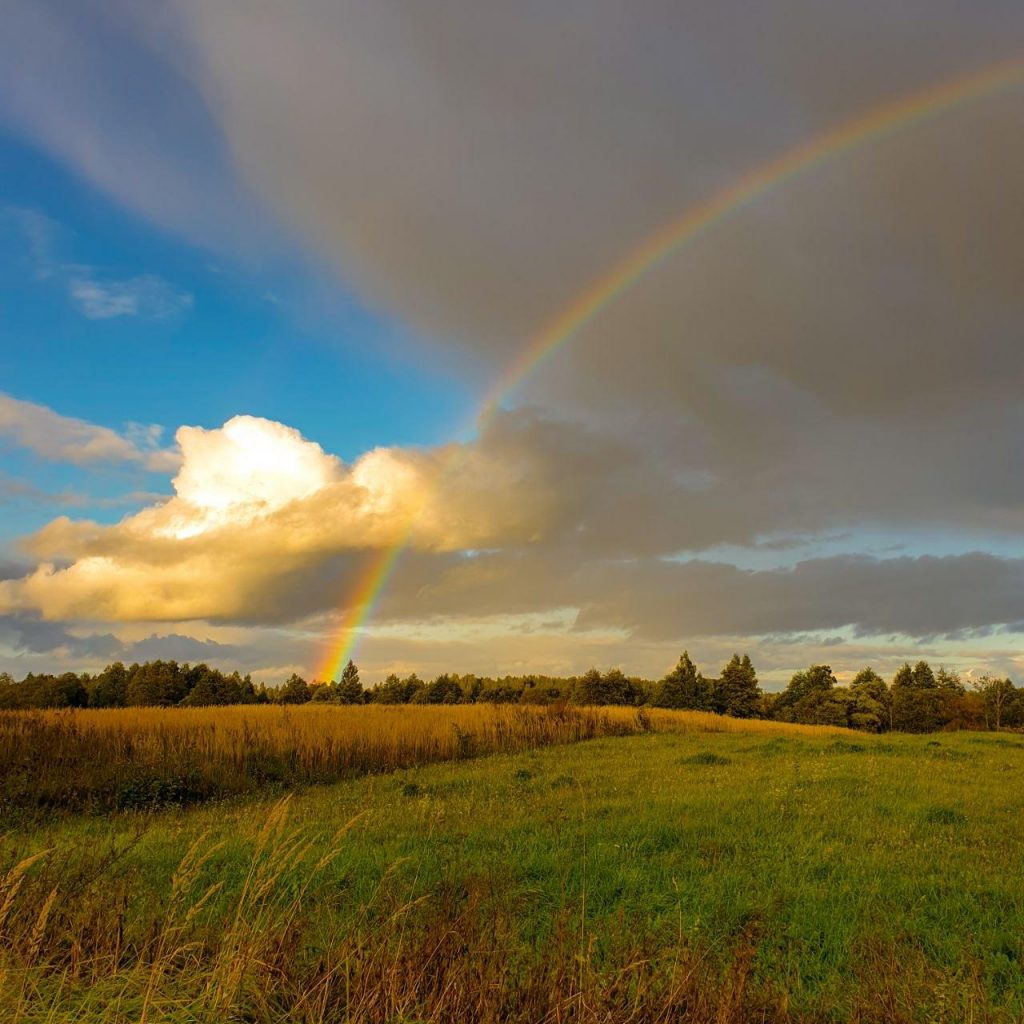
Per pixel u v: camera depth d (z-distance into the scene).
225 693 72.81
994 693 92.62
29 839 9.96
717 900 7.96
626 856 9.86
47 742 19.44
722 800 14.02
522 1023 4.32
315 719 27.58
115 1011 4.11
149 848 10.48
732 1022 4.63
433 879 8.49
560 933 5.28
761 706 106.75
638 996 4.43
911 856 10.05
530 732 30.20
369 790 17.11
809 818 12.44
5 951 4.34
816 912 7.77
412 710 34.97
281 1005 4.50
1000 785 16.95
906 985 5.48
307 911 6.57
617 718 37.56
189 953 4.91
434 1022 4.20
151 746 20.03
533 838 10.77
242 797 17.22
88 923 5.12
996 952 6.91
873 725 96.38
